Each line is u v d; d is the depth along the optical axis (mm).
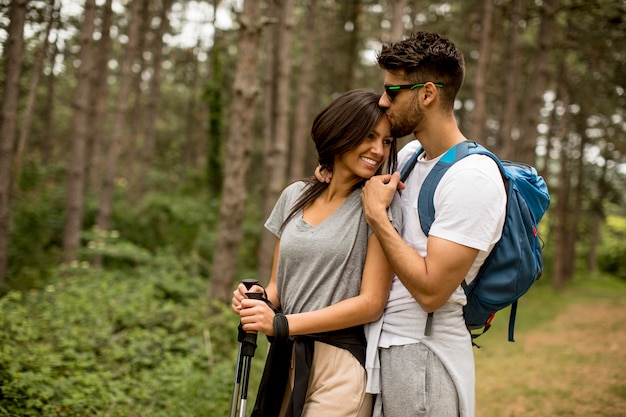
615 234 33406
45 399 3721
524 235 2010
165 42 20266
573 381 6535
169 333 6102
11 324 4840
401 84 2037
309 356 2092
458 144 2033
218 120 15820
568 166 21984
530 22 13453
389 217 2066
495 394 6012
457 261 1897
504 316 11891
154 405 4191
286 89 10477
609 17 9219
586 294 19453
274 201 10445
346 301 2029
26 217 11219
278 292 2301
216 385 4414
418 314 2062
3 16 7605
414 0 13312
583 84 15117
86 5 9445
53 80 12820
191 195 15906
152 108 17375
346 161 2146
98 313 6074
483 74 11297
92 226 12680
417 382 2002
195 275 10422
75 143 9820
